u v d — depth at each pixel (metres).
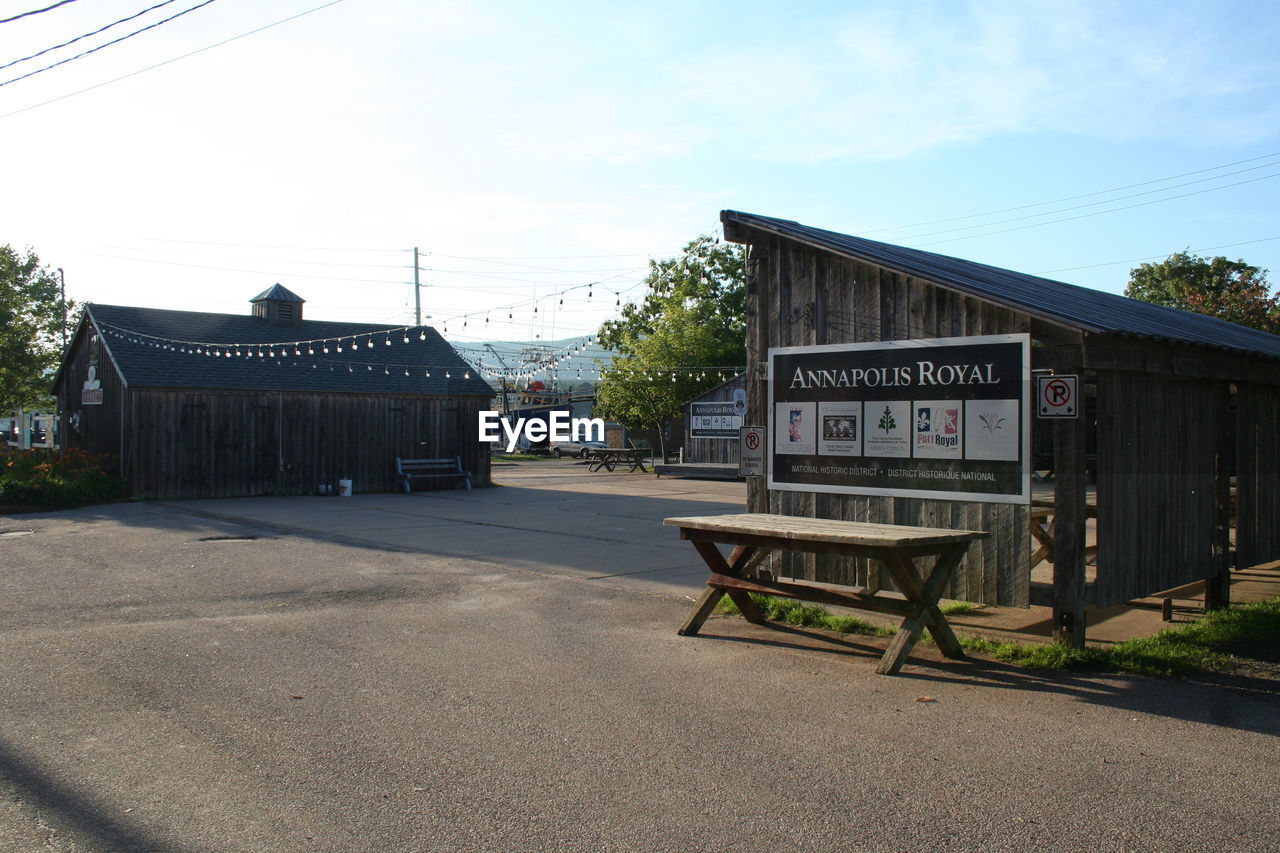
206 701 5.54
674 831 3.82
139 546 12.84
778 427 8.59
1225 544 8.66
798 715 5.37
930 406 7.56
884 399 7.85
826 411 8.24
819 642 7.21
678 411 39.12
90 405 24.75
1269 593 9.90
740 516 7.76
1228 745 4.89
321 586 9.62
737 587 7.31
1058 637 6.73
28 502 19.02
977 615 8.48
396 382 25.84
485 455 27.14
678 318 44.75
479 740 4.90
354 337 27.48
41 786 4.23
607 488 26.67
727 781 4.36
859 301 8.05
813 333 8.38
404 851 3.62
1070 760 4.66
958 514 7.39
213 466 22.75
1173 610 8.77
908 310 7.71
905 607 6.46
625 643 7.15
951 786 4.31
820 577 8.36
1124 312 9.43
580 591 9.42
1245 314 33.91
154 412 21.98
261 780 4.32
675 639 7.29
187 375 22.73
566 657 6.69
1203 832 3.83
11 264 38.59
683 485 28.03
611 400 39.91
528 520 16.94
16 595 8.98
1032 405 7.00
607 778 4.38
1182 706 5.58
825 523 7.18
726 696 5.74
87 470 21.02
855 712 5.43
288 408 23.88
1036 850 3.66
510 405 58.81
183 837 3.72
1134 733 5.08
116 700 5.54
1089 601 6.88
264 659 6.55
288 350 25.73
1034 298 7.61
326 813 3.96
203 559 11.56
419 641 7.17
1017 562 7.06
